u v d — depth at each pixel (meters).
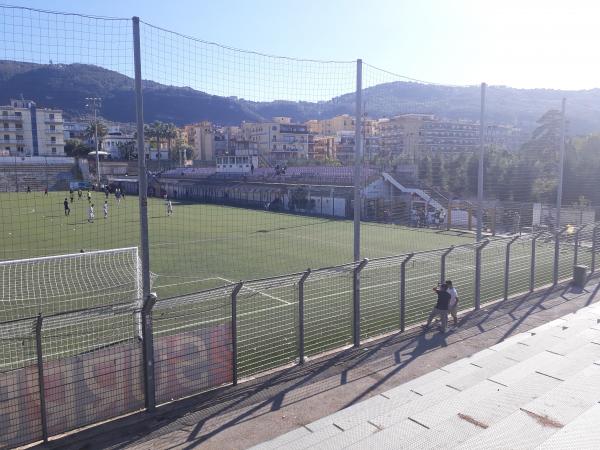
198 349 9.07
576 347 11.23
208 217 47.53
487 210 37.94
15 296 17.25
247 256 26.92
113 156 94.06
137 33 8.14
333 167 55.41
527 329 13.00
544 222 33.56
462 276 20.86
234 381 9.42
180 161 72.69
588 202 34.50
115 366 8.16
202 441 7.50
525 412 7.85
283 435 7.54
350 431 7.49
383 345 11.70
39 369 7.28
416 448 6.86
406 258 12.33
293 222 44.97
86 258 24.33
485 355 10.89
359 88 11.37
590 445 6.85
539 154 37.72
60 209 50.47
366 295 17.23
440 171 42.41
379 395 8.89
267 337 12.70
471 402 8.34
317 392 9.20
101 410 8.05
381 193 44.28
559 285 18.12
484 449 6.79
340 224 43.50
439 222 41.44
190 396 8.92
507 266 15.82
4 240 32.09
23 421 7.34
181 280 20.58
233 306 9.34
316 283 18.58
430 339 12.20
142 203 8.56
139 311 8.21
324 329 13.42
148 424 8.00
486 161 38.56
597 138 39.44
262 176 59.91
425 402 8.45
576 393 8.59
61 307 15.95
